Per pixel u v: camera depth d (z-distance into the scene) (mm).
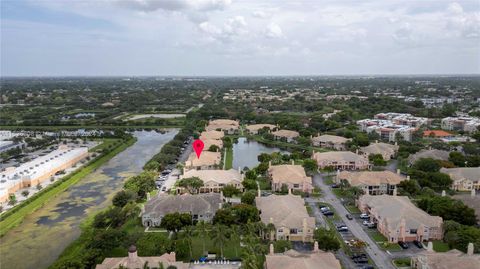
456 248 145500
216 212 168375
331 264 124125
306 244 155625
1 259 149000
